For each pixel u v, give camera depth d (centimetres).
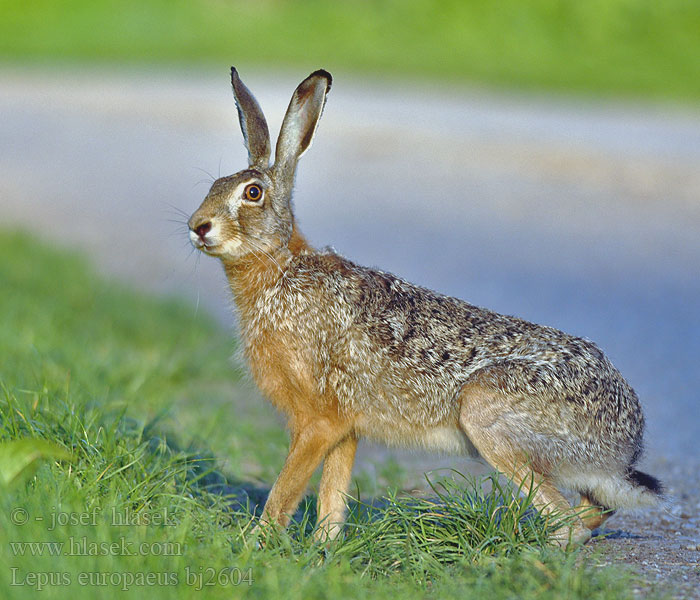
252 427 1791
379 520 1201
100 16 8644
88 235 3662
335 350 1295
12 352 1908
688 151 4522
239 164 4928
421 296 1332
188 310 2608
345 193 4212
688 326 2512
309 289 1311
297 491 1273
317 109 1373
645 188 4034
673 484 1548
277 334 1312
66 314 2377
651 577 1127
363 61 7206
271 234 1336
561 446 1236
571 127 5150
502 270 3059
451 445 1323
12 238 3303
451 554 1148
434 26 7694
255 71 7075
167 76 7269
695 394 2027
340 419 1295
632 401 1277
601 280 2945
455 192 4172
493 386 1236
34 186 4578
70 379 1714
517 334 1296
